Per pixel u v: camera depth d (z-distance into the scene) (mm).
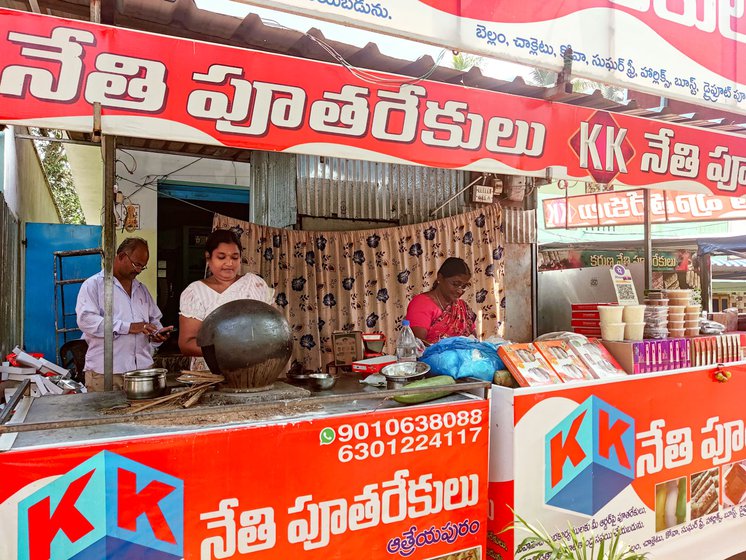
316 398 1898
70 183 11695
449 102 2297
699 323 3189
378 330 4562
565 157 2615
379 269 4582
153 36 1790
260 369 1906
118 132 1759
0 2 2078
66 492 1488
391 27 1955
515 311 5293
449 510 2070
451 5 2074
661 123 2900
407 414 1976
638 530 2584
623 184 2803
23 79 1644
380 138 2174
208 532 1654
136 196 6398
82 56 1705
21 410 1806
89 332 3145
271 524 1743
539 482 2268
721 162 3129
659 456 2668
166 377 2143
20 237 5461
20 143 5445
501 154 2447
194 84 1854
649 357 2734
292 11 1779
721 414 2941
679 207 7648
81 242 5855
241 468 1694
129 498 1555
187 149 5359
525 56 2258
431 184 4898
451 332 3582
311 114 2039
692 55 2750
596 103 2783
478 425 2131
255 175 5238
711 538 2883
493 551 2283
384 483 1937
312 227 4480
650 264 3631
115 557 1544
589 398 2410
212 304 2889
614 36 2498
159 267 7742
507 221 5254
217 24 2088
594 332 3039
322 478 1820
